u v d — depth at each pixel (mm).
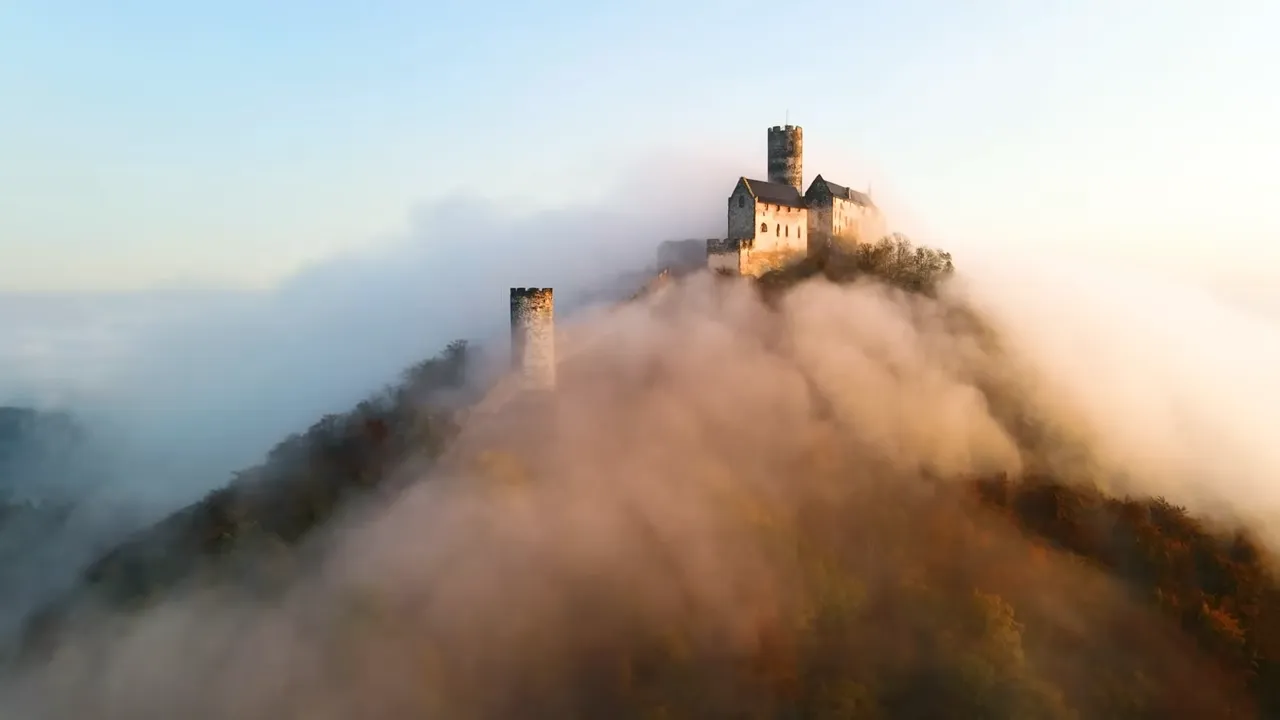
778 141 122750
